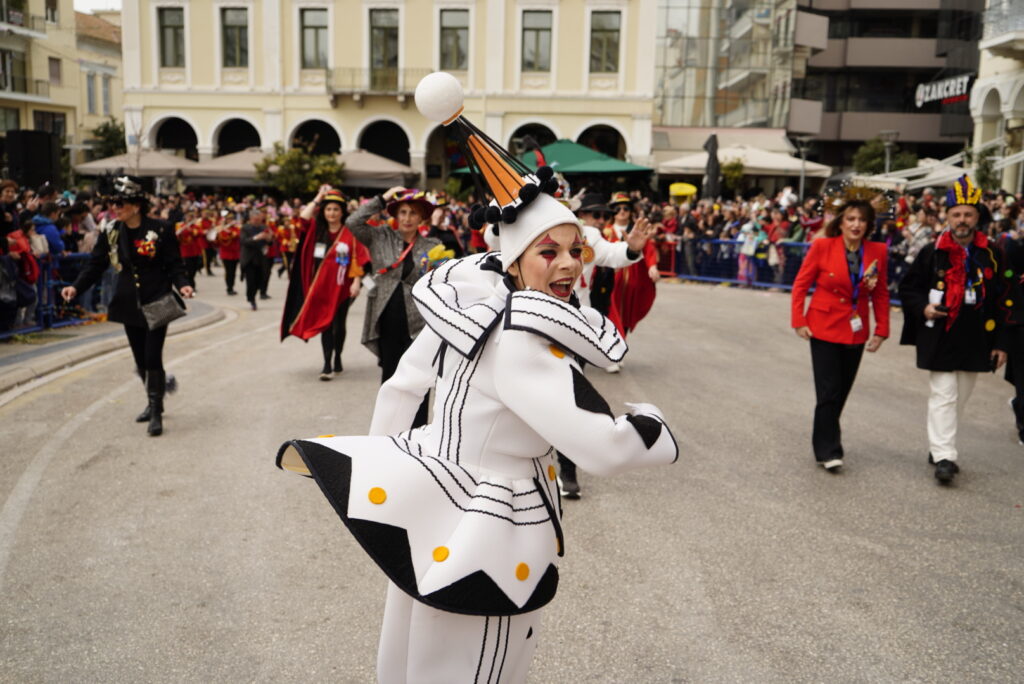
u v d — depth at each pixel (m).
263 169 29.08
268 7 33.56
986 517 5.25
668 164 29.58
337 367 9.23
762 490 5.68
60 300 11.87
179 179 29.14
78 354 9.74
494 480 2.21
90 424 6.97
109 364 9.56
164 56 34.31
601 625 3.85
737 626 3.87
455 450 2.25
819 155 47.91
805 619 3.94
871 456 6.48
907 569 4.49
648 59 32.75
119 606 3.94
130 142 34.22
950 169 27.11
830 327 5.97
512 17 32.81
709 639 3.75
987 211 5.79
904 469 6.18
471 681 2.22
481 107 33.31
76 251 14.21
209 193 33.69
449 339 2.23
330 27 33.47
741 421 7.46
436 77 2.29
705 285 20.44
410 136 34.00
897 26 46.31
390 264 6.49
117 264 6.59
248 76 34.12
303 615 3.88
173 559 4.44
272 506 5.19
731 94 36.75
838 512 5.30
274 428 6.95
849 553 4.68
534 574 2.21
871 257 5.93
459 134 2.33
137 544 4.61
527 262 2.26
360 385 8.65
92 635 3.68
